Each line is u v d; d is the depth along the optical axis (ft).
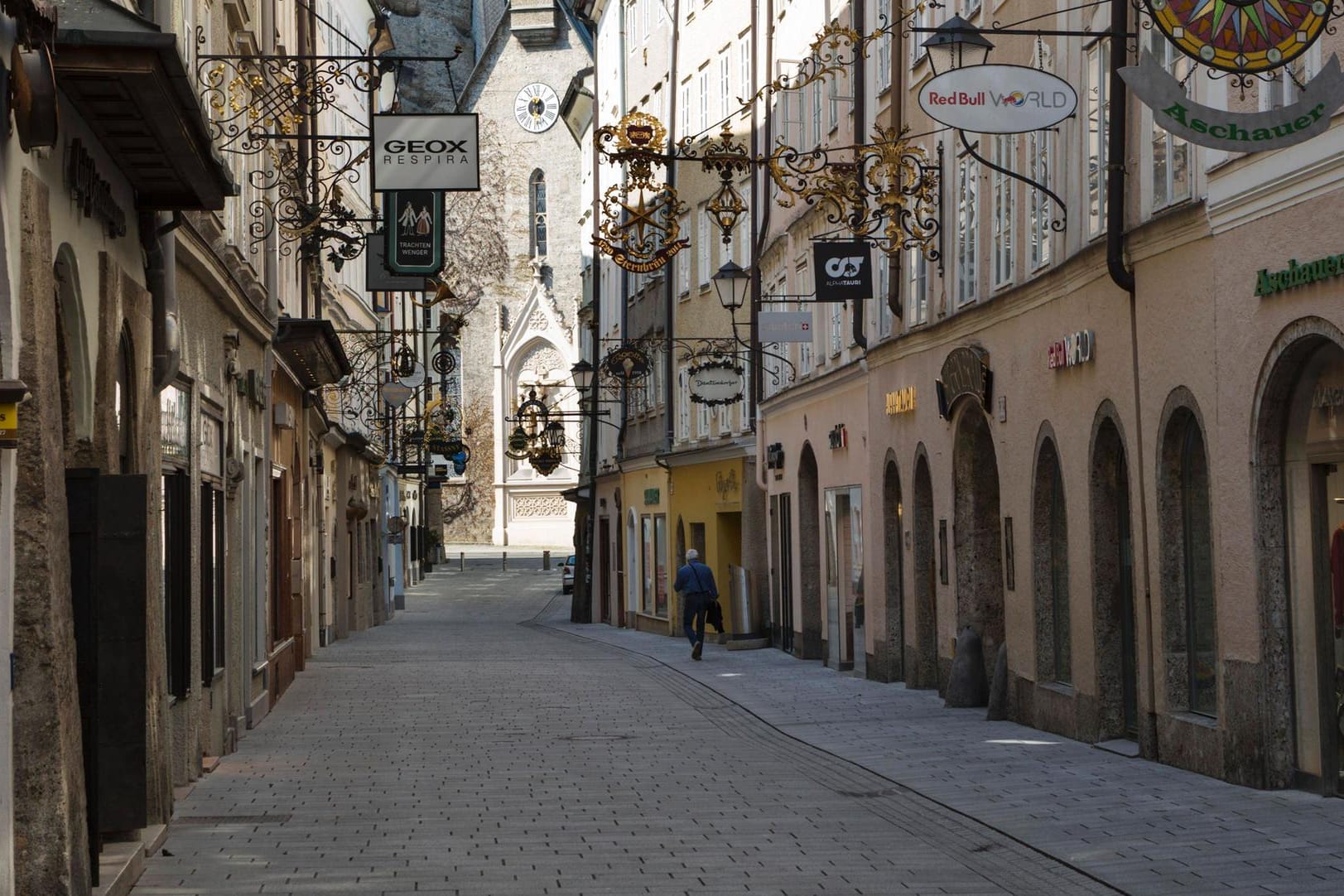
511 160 407.44
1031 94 55.47
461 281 403.75
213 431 70.03
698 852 46.03
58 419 35.81
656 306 186.50
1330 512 51.11
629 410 201.87
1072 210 70.33
